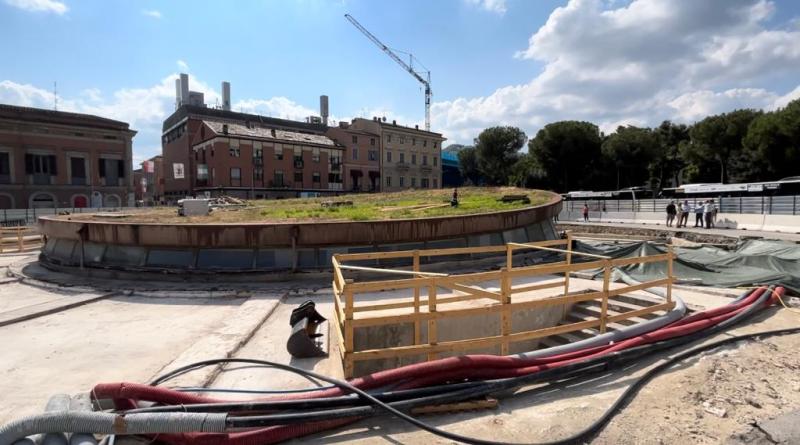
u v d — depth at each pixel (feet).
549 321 25.04
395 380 12.76
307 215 42.22
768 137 130.93
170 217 42.73
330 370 15.46
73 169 152.15
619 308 24.50
